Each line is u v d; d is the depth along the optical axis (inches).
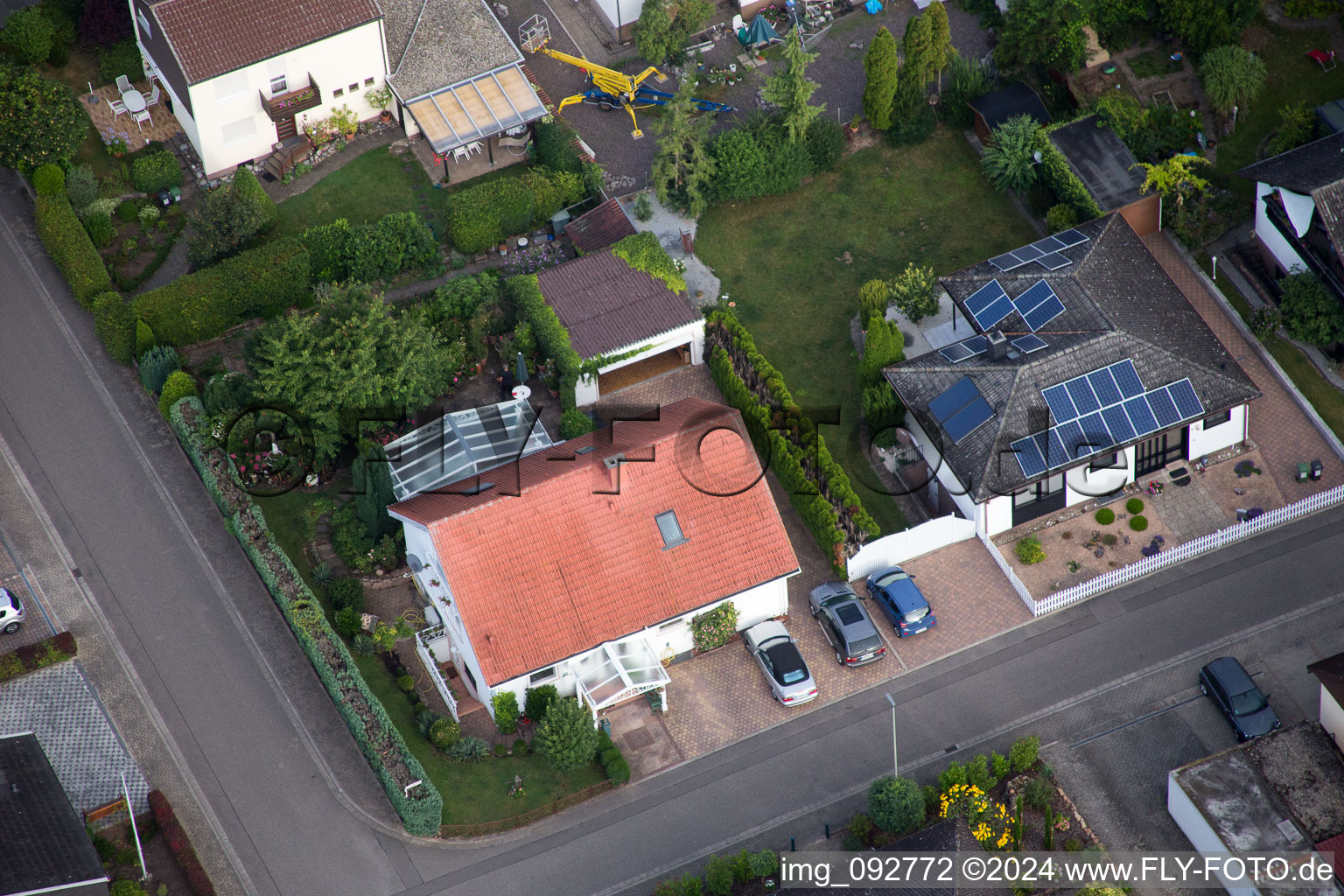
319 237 3326.8
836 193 3511.3
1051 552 2923.2
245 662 2824.8
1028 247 3198.8
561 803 2640.3
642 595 2691.9
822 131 3469.5
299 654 2839.6
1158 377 2930.6
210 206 3297.2
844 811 2620.6
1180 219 3297.2
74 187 3400.6
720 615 2758.4
